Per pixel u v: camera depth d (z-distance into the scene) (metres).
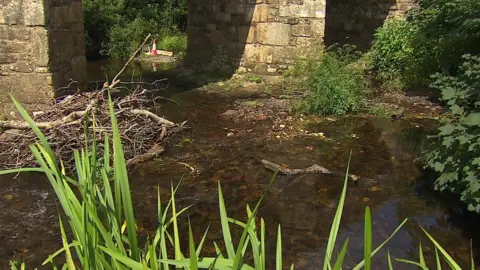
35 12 5.52
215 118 6.89
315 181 4.78
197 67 10.11
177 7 16.06
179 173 4.88
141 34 14.55
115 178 1.78
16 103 1.90
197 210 4.12
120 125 5.44
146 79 9.71
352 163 5.25
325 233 3.79
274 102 7.74
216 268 1.76
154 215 4.00
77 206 1.84
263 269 1.80
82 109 5.42
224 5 9.50
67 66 6.15
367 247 1.51
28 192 4.39
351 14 12.05
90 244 1.81
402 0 11.09
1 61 5.71
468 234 3.79
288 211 4.16
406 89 8.52
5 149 5.06
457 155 4.01
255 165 5.15
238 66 9.59
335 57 7.86
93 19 13.88
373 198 4.44
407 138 6.10
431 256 3.48
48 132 5.01
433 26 7.43
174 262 1.73
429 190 4.61
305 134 6.22
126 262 1.68
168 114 7.03
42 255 3.38
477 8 6.34
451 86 4.75
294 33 8.93
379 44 9.59
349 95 7.25
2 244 3.52
